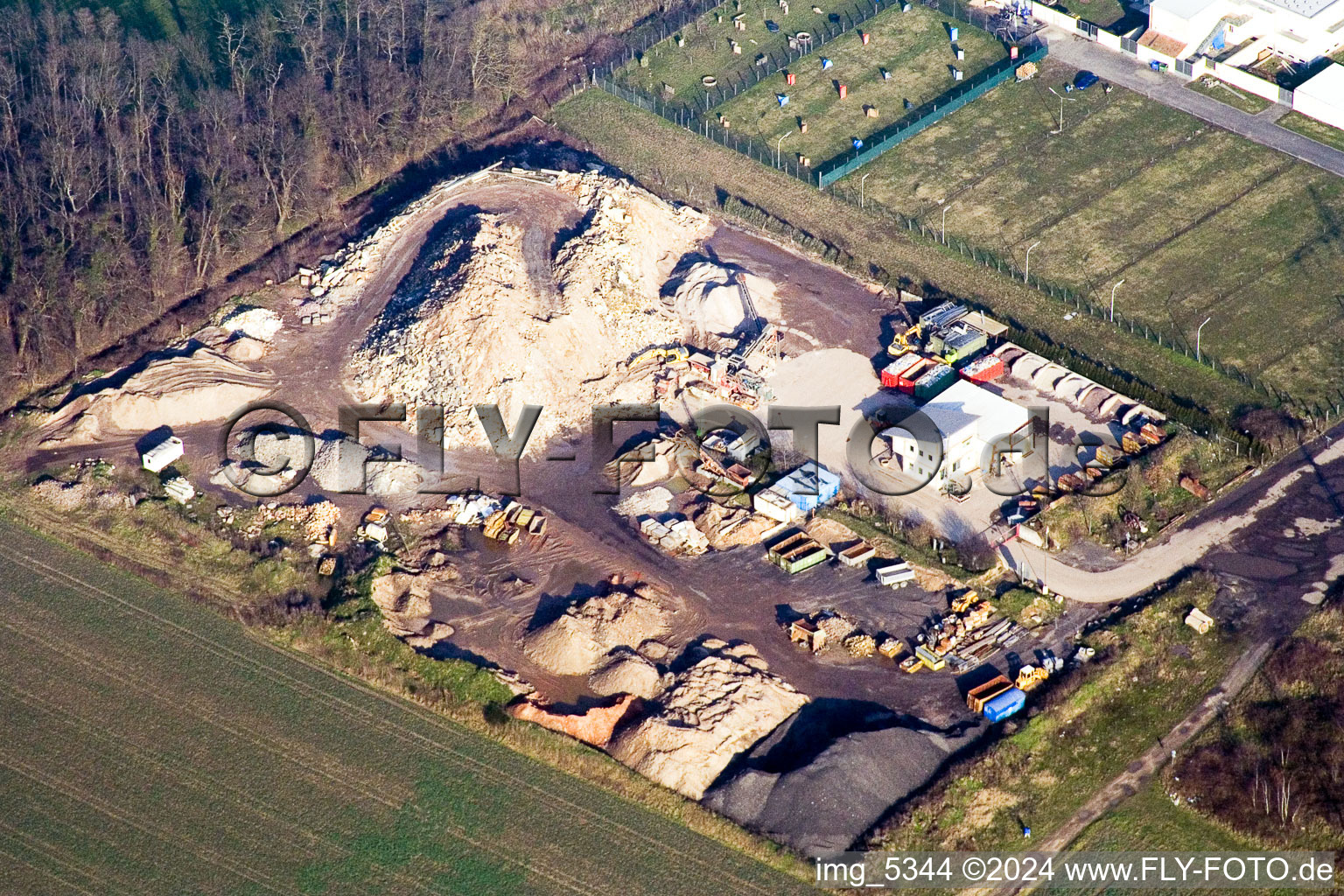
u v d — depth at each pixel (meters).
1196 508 129.88
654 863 102.69
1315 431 136.25
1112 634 118.19
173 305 153.25
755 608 121.81
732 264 158.25
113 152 159.12
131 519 129.75
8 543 128.25
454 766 109.44
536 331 140.00
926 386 140.38
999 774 107.88
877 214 166.38
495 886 101.25
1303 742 110.06
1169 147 171.88
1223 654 117.31
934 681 115.56
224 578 124.94
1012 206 166.00
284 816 106.12
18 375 142.50
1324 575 122.69
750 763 109.31
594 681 114.88
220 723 113.00
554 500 132.12
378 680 115.88
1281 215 160.62
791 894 100.50
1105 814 106.56
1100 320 150.25
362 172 170.88
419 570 125.19
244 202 159.75
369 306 149.88
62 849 104.12
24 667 117.56
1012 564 125.25
